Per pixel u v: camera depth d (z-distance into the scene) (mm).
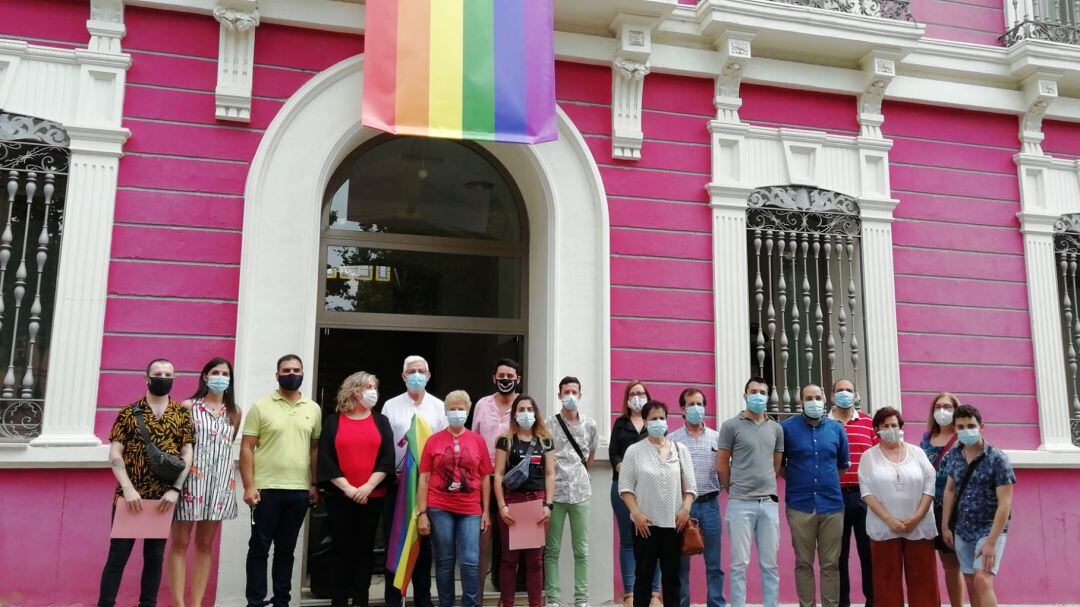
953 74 9000
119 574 5352
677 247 8039
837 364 8336
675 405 7762
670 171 8164
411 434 6312
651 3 7812
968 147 9008
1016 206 9016
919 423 8289
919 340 8461
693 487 6141
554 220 7785
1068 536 8336
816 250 8352
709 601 6496
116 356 6664
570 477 6566
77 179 6742
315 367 7699
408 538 6055
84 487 6453
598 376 7633
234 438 6086
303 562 7188
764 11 8180
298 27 7457
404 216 8156
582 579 6500
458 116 7336
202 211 7020
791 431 6566
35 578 6266
